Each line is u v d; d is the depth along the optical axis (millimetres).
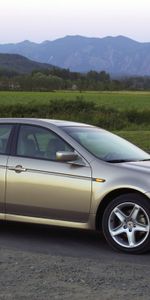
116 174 7234
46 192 7570
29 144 7988
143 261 6691
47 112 46625
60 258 6523
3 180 7883
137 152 8375
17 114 47594
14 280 5543
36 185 7637
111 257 6871
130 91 158500
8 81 142125
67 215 7480
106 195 7230
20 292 5148
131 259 6789
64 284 5406
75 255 6953
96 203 7270
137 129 38000
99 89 158250
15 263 6227
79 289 5250
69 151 7637
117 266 6211
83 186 7344
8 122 8344
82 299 4949
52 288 5277
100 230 7523
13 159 7902
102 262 6477
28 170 7719
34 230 8555
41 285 5375
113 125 40000
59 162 7582
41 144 7902
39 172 7641
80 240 7898
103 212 7395
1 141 8203
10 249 7203
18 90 138000
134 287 5344
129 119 42188
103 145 7996
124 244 7129
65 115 44250
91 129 8484
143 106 66438
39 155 7801
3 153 8047
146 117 42531
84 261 6395
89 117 43281
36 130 8078
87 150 7578
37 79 144875
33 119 8281
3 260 6375
